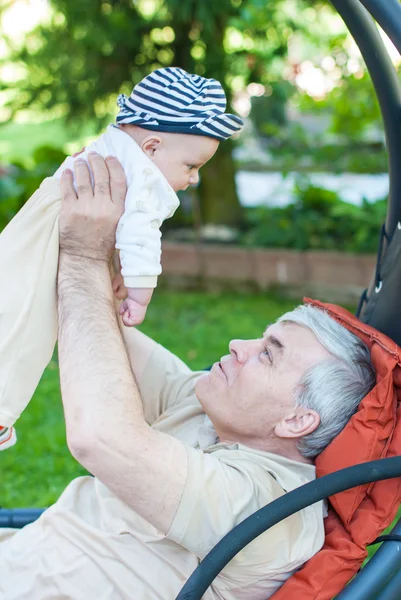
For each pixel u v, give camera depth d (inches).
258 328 176.4
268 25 190.1
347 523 51.3
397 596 47.4
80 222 48.7
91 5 184.2
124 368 46.2
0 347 48.1
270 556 47.9
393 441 51.9
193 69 193.2
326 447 52.7
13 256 49.0
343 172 214.1
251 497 48.3
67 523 54.7
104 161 50.2
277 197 224.8
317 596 47.9
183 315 186.4
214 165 217.3
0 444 50.8
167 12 183.6
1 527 65.6
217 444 55.2
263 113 214.2
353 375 53.4
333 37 199.6
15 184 214.2
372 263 193.6
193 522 46.4
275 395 52.9
